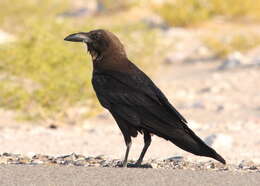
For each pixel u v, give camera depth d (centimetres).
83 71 1730
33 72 1712
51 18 1984
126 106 852
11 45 1770
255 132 1506
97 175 762
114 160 1003
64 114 1720
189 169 893
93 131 1540
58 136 1416
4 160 972
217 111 1862
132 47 2250
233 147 1276
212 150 768
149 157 1116
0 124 1691
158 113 829
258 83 2259
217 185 724
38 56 1727
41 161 973
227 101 2006
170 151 1189
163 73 2566
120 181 732
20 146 1253
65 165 881
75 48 1816
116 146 1263
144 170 795
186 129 809
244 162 998
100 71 897
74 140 1347
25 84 1764
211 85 2264
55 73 1709
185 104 1973
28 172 780
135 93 852
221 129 1552
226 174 785
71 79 1703
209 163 970
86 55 1797
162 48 2378
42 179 742
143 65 2270
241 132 1505
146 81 870
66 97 1697
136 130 863
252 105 1936
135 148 1237
